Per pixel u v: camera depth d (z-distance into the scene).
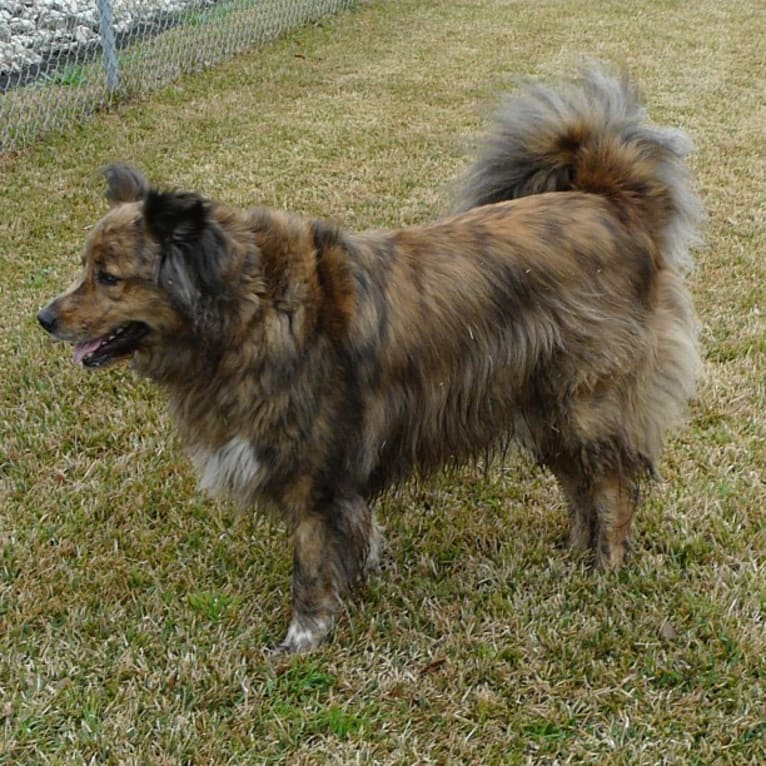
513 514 2.14
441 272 1.81
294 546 1.86
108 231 1.73
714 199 3.45
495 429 1.90
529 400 1.89
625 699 1.80
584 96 1.96
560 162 1.97
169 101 4.41
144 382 2.44
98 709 1.78
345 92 4.67
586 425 1.90
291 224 1.76
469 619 1.93
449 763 1.72
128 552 2.04
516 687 1.82
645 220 1.92
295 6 5.98
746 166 3.80
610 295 1.85
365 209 3.23
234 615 1.93
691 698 1.79
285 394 1.73
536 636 1.89
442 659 1.86
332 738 1.75
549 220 1.86
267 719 1.77
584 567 2.02
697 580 1.98
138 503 2.13
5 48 4.91
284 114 4.30
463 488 2.21
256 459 1.78
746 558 2.02
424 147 3.92
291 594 1.97
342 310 1.75
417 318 1.79
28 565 2.00
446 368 1.81
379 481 1.88
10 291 2.74
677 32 6.19
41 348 2.53
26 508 2.12
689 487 2.17
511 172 2.02
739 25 6.48
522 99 2.01
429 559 2.04
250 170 3.58
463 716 1.78
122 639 1.88
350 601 1.95
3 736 1.74
